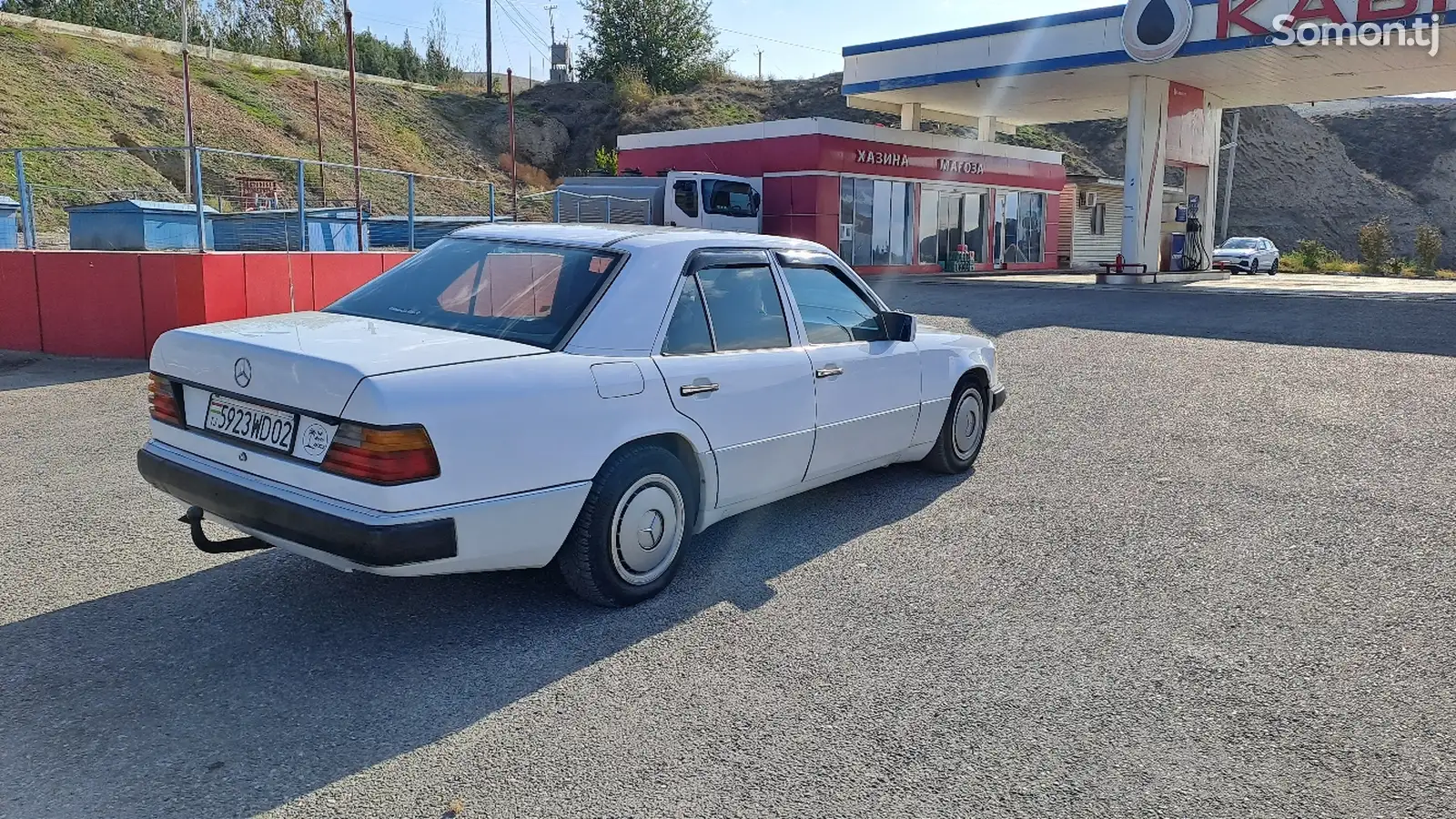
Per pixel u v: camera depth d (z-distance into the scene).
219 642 3.89
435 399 3.47
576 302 4.17
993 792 2.94
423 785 2.95
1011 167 30.72
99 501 5.71
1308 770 3.07
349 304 4.64
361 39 54.47
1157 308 15.84
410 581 4.55
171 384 4.12
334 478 3.47
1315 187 61.38
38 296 11.14
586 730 3.27
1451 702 3.49
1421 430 7.37
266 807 2.82
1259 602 4.35
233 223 14.19
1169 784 2.98
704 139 27.02
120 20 47.78
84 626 4.02
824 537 5.21
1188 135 23.97
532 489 3.74
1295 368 9.95
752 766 3.06
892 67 24.27
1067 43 21.39
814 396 4.99
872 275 26.81
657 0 57.22
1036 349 11.53
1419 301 16.72
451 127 43.38
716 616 4.18
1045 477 6.34
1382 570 4.73
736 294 4.78
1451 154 65.44
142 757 3.07
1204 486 6.11
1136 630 4.07
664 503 4.30
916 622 4.14
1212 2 19.34
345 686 3.55
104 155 25.16
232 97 34.38
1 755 3.06
